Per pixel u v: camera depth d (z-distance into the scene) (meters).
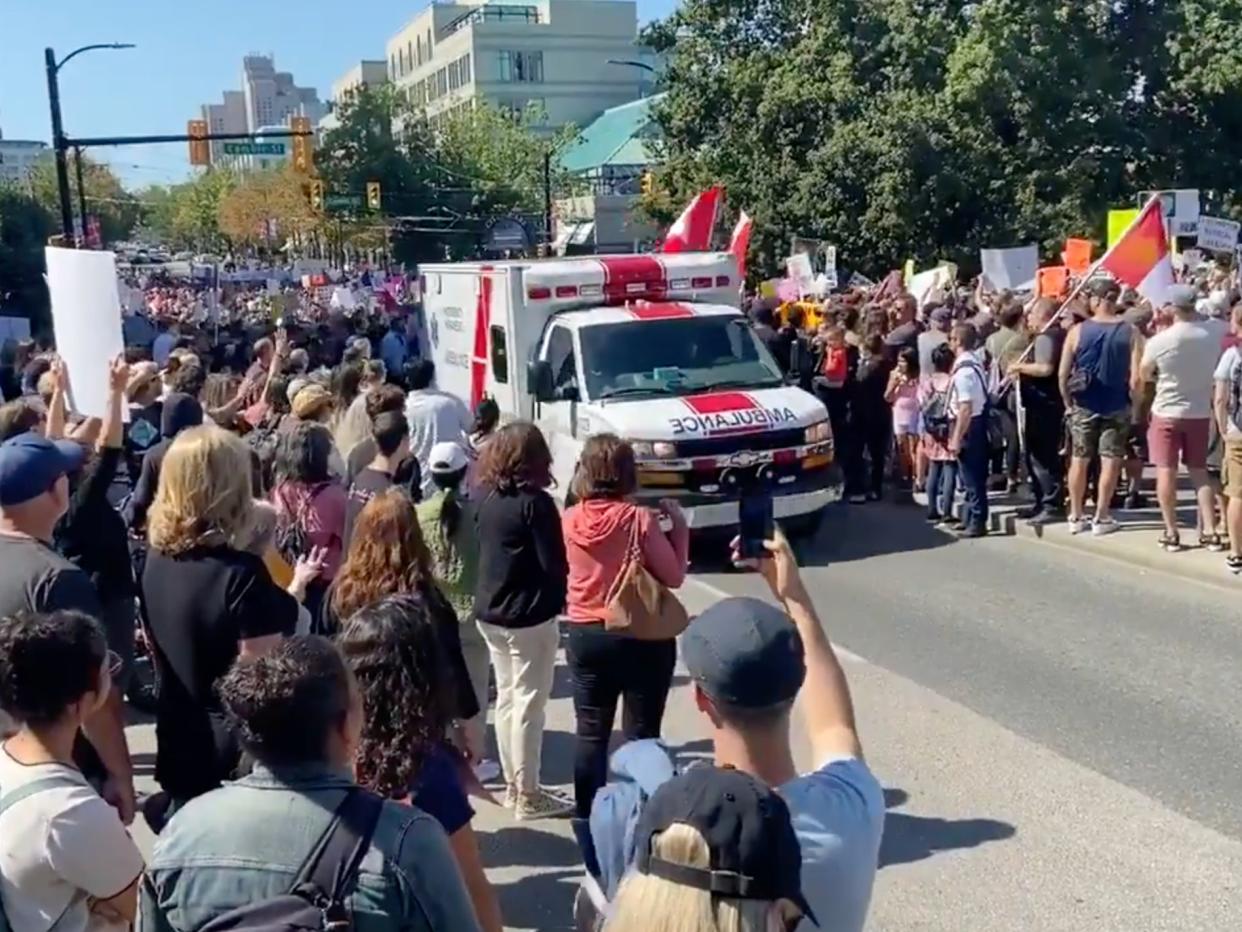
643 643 5.74
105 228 100.56
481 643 6.42
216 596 4.20
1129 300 13.88
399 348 21.77
